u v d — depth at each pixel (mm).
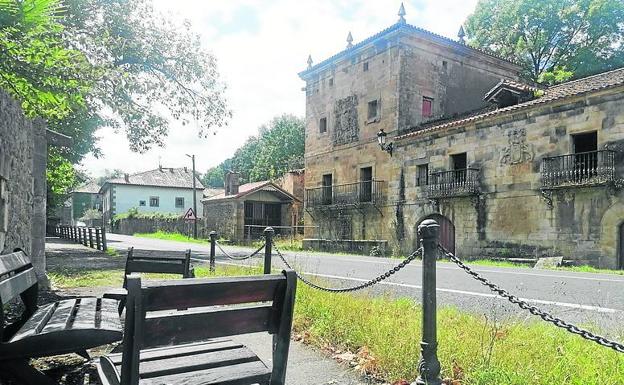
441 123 24828
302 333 5066
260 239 35562
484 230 20828
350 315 5305
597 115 17078
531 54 35750
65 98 5180
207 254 19453
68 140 8875
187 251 6195
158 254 6148
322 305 5848
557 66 34125
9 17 4094
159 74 18531
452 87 28172
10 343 2803
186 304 2412
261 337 5031
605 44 33062
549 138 18531
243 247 29984
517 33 35781
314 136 32625
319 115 32219
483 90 29578
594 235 17000
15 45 4422
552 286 9641
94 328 2969
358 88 28938
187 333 2410
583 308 6953
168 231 48469
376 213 27078
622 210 16250
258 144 75500
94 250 19031
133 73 17328
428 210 23641
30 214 7703
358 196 28297
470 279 10781
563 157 18016
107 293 4379
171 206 63500
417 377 3404
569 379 3309
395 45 26359
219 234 40219
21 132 6934
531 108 19016
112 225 59875
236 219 37812
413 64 26625
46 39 4531
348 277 11062
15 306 6047
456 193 21703
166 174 65438
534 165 18969
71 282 8664
